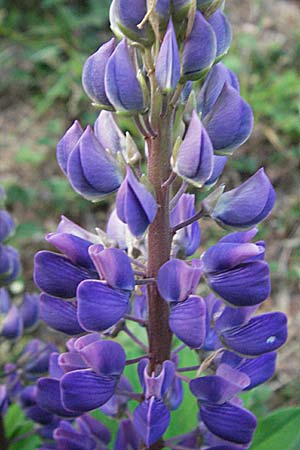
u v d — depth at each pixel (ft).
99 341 0.57
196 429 0.65
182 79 0.54
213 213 0.58
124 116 0.55
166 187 0.56
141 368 0.63
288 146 1.44
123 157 0.57
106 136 0.60
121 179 0.57
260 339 0.59
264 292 0.56
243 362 0.63
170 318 0.57
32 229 1.27
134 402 0.79
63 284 0.59
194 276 0.54
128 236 0.62
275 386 1.13
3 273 0.79
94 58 0.55
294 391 1.12
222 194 0.58
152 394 0.58
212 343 0.63
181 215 0.62
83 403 0.58
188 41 0.52
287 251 1.31
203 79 0.58
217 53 0.55
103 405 0.62
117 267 0.55
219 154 0.57
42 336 1.20
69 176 0.56
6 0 1.77
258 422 0.74
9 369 0.84
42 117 1.57
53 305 0.61
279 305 1.25
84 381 0.58
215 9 0.54
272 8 1.79
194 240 0.63
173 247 0.62
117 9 0.52
